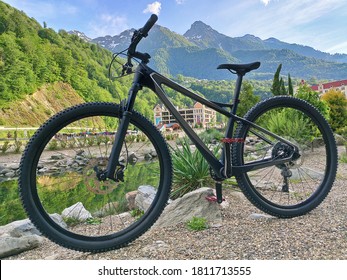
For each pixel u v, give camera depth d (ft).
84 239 6.39
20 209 13.16
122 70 6.87
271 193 9.86
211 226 7.28
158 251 6.10
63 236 6.25
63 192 9.80
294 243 5.93
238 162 7.53
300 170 11.13
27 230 8.49
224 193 10.40
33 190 6.12
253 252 5.71
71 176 9.68
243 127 7.64
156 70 7.00
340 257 5.29
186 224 7.55
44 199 9.10
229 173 7.31
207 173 10.57
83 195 9.96
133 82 6.83
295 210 7.68
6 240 7.09
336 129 32.14
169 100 7.05
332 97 32.40
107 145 7.08
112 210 10.14
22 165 6.02
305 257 5.39
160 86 6.96
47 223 6.18
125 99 6.82
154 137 6.96
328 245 5.74
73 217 9.29
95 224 8.88
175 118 7.21
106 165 6.70
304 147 10.80
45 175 10.27
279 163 7.89
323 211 7.94
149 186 10.35
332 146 8.33
